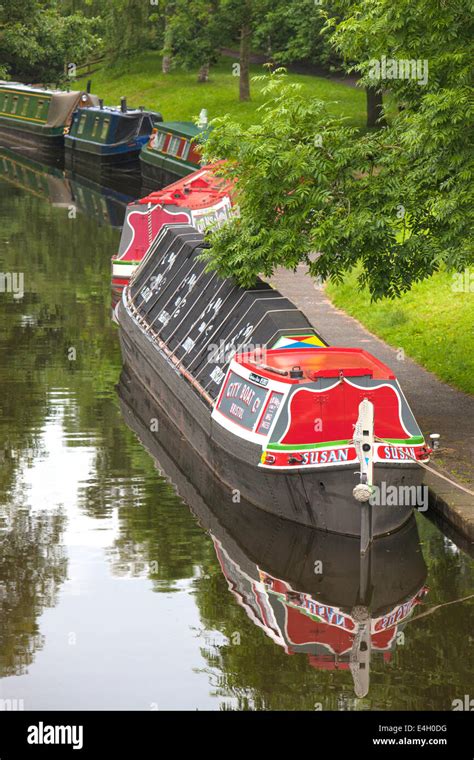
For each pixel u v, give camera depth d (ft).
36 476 60.49
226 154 61.57
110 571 49.26
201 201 106.42
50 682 40.50
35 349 85.10
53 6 261.65
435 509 53.98
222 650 42.80
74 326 91.56
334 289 95.04
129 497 57.82
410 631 44.57
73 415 70.69
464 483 54.54
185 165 161.58
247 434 54.75
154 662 41.93
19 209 148.15
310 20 193.67
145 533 53.52
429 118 56.34
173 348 71.92
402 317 83.25
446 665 41.88
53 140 201.98
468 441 59.72
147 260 86.38
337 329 83.87
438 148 57.41
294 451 51.65
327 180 59.88
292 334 61.31
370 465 50.01
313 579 49.11
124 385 77.30
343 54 63.57
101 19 260.01
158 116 192.03
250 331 63.93
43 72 248.11
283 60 215.10
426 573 49.19
